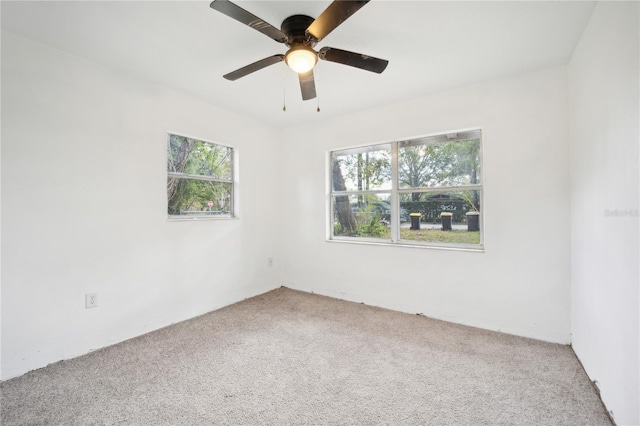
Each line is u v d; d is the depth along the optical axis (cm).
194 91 278
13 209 186
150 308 256
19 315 188
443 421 147
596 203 166
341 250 348
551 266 233
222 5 132
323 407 158
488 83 257
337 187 364
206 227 305
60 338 204
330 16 140
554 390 171
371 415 152
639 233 119
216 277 314
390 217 326
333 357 211
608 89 147
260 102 306
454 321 276
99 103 224
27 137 191
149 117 255
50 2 156
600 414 151
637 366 121
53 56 202
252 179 360
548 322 234
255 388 175
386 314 297
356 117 335
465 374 188
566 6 162
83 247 216
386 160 327
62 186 206
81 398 165
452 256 277
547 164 233
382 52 210
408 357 211
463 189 281
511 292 249
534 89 238
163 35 189
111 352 218
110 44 199
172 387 175
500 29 183
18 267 188
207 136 303
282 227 400
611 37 143
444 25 179
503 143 251
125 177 240
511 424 145
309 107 320
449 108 275
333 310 309
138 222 248
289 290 385
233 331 256
